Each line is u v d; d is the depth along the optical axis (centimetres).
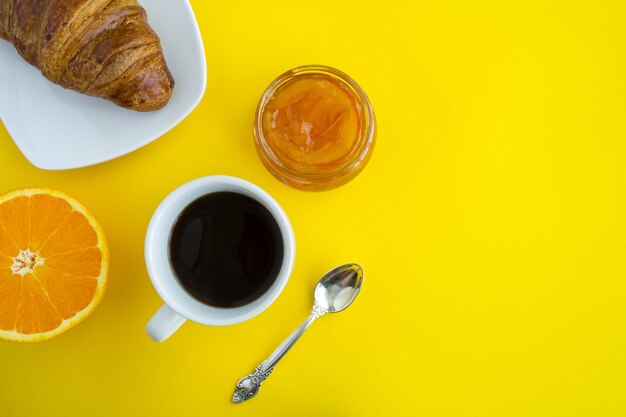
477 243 53
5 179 53
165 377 53
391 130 53
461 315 53
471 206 53
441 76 53
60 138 52
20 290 51
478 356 53
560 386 53
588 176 53
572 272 53
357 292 52
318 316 52
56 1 47
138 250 53
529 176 53
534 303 53
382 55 53
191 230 47
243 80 53
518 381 53
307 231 52
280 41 53
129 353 53
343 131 47
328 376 53
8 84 52
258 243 47
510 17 53
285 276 44
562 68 53
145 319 53
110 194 53
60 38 47
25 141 52
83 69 48
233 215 47
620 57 53
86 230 50
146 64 48
